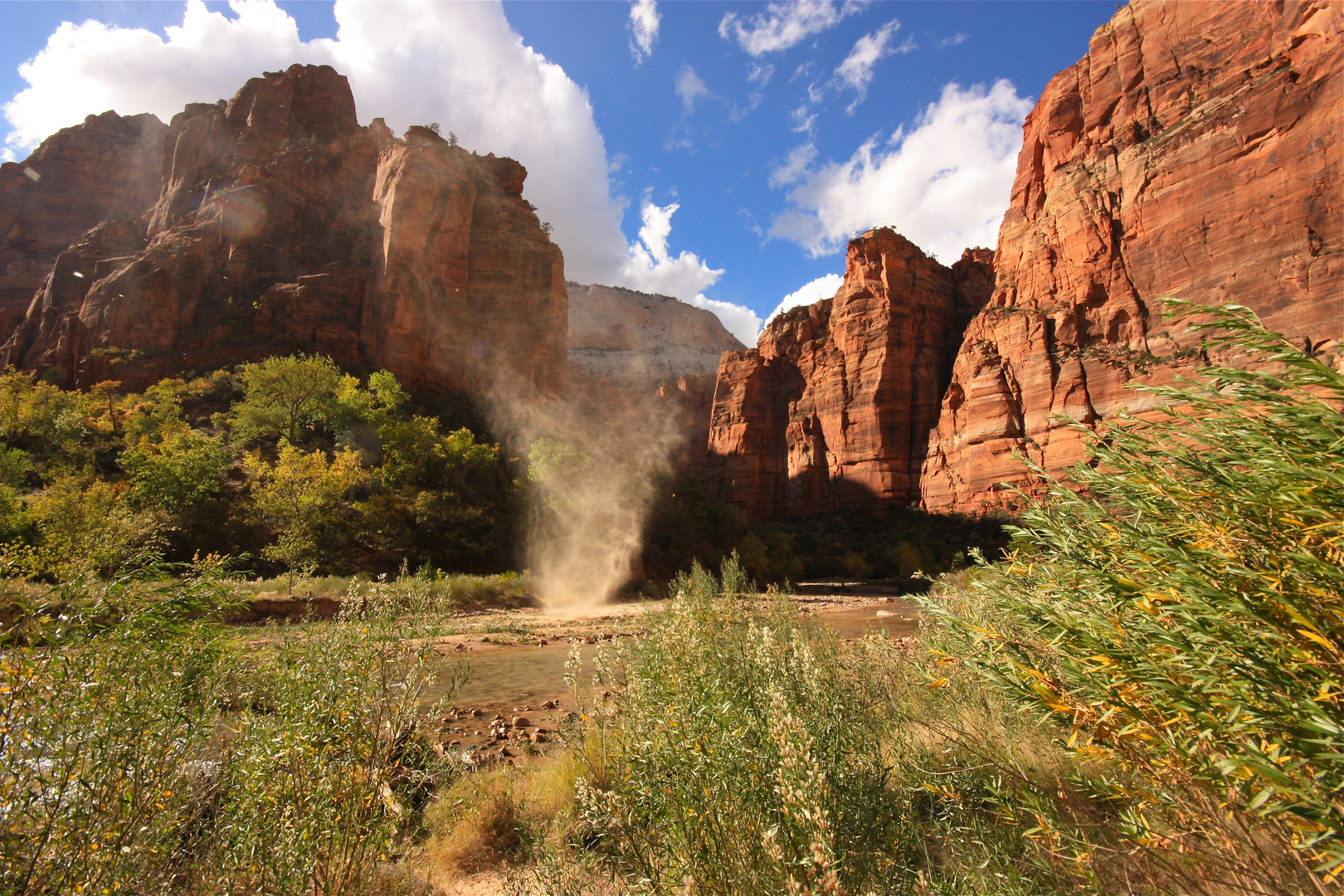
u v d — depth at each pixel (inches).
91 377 2167.8
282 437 1685.5
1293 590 51.1
